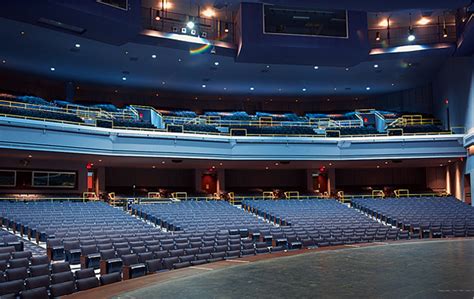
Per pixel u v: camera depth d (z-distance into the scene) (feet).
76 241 43.96
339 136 94.43
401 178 118.73
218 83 103.76
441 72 96.48
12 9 61.46
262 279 17.90
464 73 88.94
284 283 17.11
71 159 84.12
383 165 105.29
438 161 97.25
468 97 87.71
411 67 95.14
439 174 111.75
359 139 92.07
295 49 80.89
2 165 78.64
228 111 118.62
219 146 87.30
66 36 72.54
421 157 90.43
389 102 118.42
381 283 17.22
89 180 99.30
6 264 31.22
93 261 39.58
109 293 15.24
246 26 79.15
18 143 66.85
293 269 20.52
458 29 83.92
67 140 72.38
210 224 64.49
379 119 110.42
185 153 84.02
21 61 85.40
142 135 80.48
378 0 63.16
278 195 109.09
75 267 41.83
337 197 102.99
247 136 90.33
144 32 74.33
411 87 111.45
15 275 28.58
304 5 65.21
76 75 95.09
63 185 85.71
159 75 96.17
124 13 68.33
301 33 80.74
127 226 56.54
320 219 71.20
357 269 20.53
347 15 82.69
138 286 16.39
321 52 82.12
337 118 117.50
